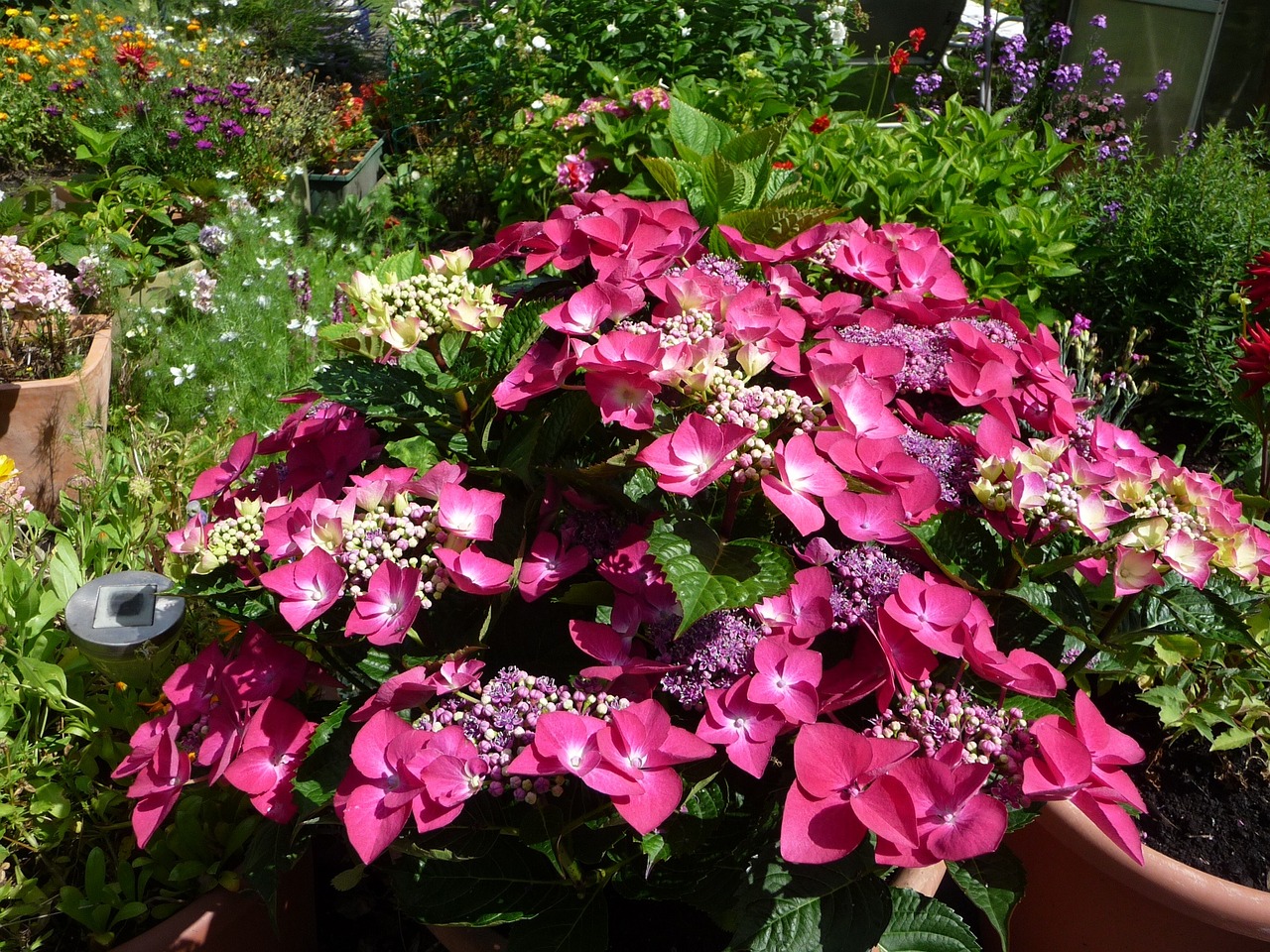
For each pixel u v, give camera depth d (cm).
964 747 136
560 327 158
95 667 222
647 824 123
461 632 164
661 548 136
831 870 139
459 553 146
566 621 170
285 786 148
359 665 159
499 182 581
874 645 145
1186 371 372
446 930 178
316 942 230
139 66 636
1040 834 208
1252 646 160
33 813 202
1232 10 604
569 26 619
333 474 183
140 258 495
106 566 266
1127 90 707
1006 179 419
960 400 176
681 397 155
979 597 158
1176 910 188
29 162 641
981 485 150
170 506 280
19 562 258
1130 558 147
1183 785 216
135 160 573
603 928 151
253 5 884
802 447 142
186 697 164
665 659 140
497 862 159
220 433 335
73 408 361
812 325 196
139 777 158
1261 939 184
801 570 143
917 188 381
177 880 189
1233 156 426
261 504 168
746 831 156
